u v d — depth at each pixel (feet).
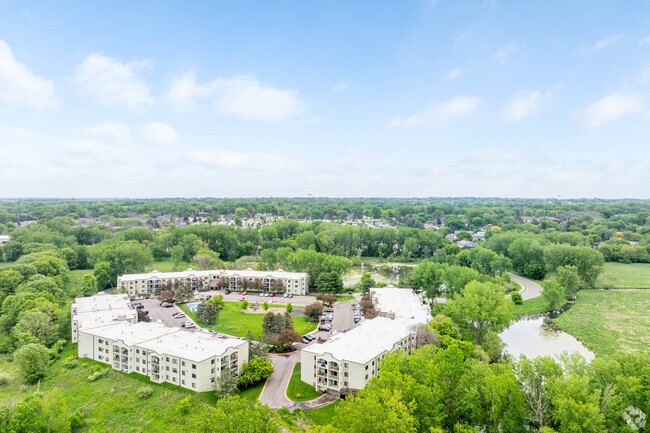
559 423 295.28
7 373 434.71
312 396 386.11
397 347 428.97
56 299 611.47
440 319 513.04
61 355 485.97
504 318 495.82
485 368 319.27
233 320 613.93
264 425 255.70
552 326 626.23
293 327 561.84
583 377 285.64
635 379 280.31
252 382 402.93
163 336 452.35
